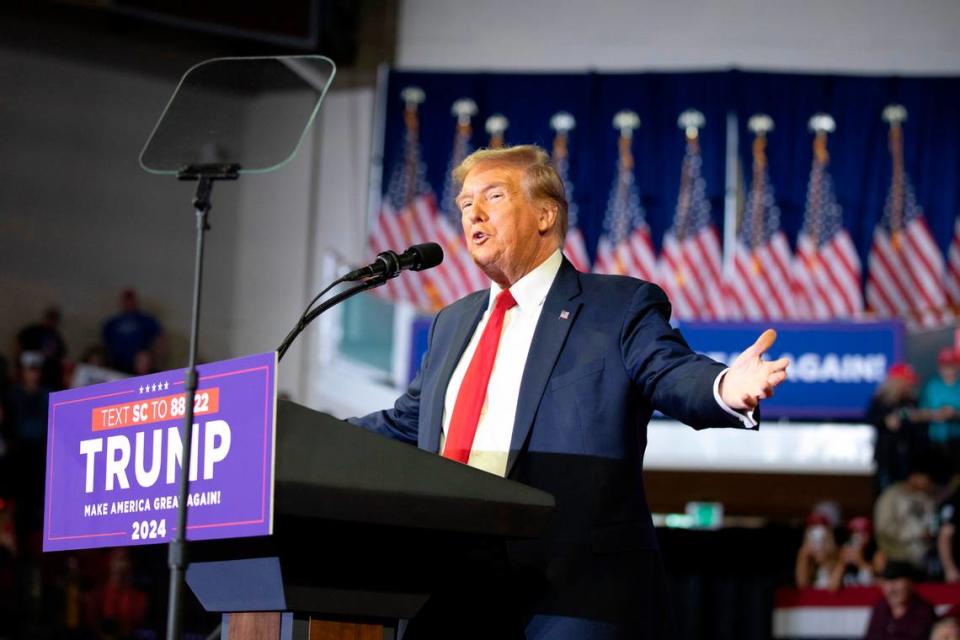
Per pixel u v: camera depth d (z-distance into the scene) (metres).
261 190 10.01
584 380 2.19
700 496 8.98
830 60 9.95
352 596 1.80
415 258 2.21
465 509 1.74
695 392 1.94
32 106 9.74
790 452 8.93
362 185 9.92
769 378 1.80
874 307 8.95
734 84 9.31
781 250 9.06
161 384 1.85
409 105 9.54
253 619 1.86
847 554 7.70
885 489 8.48
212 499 1.71
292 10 9.63
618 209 9.18
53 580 7.75
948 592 7.29
